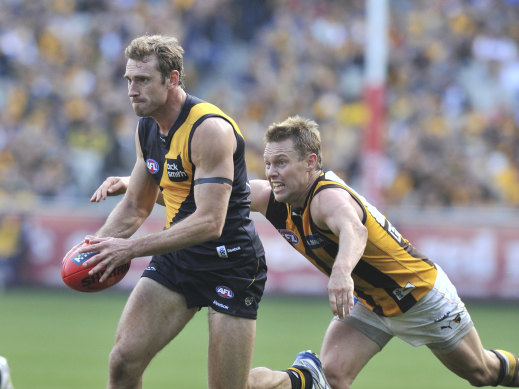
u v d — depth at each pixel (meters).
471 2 70.31
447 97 64.69
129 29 66.56
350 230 16.89
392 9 69.38
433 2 69.94
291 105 63.38
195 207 17.91
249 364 18.39
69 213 53.00
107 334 37.66
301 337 37.09
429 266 19.61
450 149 60.34
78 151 60.41
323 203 17.69
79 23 68.56
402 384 27.81
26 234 53.16
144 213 19.44
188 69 66.25
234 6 69.31
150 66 17.05
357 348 19.86
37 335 37.12
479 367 20.27
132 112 62.41
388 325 19.84
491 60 68.31
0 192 57.84
